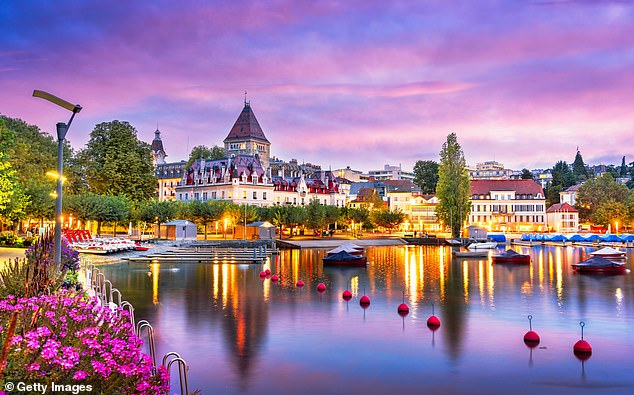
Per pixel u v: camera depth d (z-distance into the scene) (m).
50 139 127.31
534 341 33.62
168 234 122.62
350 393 24.75
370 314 42.38
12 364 10.73
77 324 14.01
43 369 11.01
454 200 147.38
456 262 90.50
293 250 118.44
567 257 103.00
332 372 27.62
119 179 127.94
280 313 42.53
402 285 60.28
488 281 64.12
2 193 66.44
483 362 29.50
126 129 133.38
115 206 109.31
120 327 16.44
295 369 27.98
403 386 25.67
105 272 70.62
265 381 26.14
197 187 175.38
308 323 38.81
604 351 31.72
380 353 31.03
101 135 131.88
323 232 158.50
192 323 38.47
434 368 28.41
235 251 100.75
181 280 62.47
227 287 57.03
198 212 130.25
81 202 104.19
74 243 87.19
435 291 55.56
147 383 12.17
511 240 145.00
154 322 38.75
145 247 93.00
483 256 101.50
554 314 42.81
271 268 77.94
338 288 57.34
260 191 170.00
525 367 28.66
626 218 167.38
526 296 52.22
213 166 175.12
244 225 134.50
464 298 50.81
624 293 54.44
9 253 62.06
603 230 175.00
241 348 31.78
